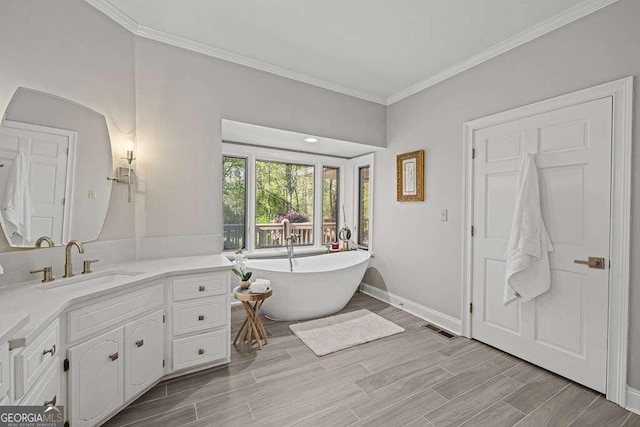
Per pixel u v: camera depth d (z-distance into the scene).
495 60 2.37
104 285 1.52
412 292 3.21
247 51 2.52
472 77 2.56
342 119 3.23
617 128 1.70
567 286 1.93
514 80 2.23
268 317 3.04
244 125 2.70
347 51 2.49
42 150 1.63
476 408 1.67
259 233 3.74
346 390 1.83
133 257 2.19
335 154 4.12
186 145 2.40
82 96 1.84
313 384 1.89
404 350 2.35
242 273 2.48
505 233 2.30
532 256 2.05
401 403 1.71
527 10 1.91
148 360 1.74
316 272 2.86
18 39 1.52
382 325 2.83
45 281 1.54
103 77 1.97
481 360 2.20
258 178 3.72
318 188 4.13
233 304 3.33
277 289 2.83
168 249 2.33
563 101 1.93
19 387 0.93
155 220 2.28
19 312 1.10
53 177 1.69
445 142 2.81
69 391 1.32
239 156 3.52
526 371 2.05
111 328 1.52
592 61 1.80
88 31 1.87
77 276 1.68
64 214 1.74
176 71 2.35
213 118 2.51
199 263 2.12
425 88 3.04
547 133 2.03
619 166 1.69
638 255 1.64
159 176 2.29
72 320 1.33
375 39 2.31
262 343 2.44
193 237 2.44
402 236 3.34
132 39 2.17
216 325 2.05
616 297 1.71
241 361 2.17
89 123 1.88
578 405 1.70
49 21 1.66
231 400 1.72
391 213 3.52
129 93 2.15
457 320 2.68
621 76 1.69
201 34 2.29
